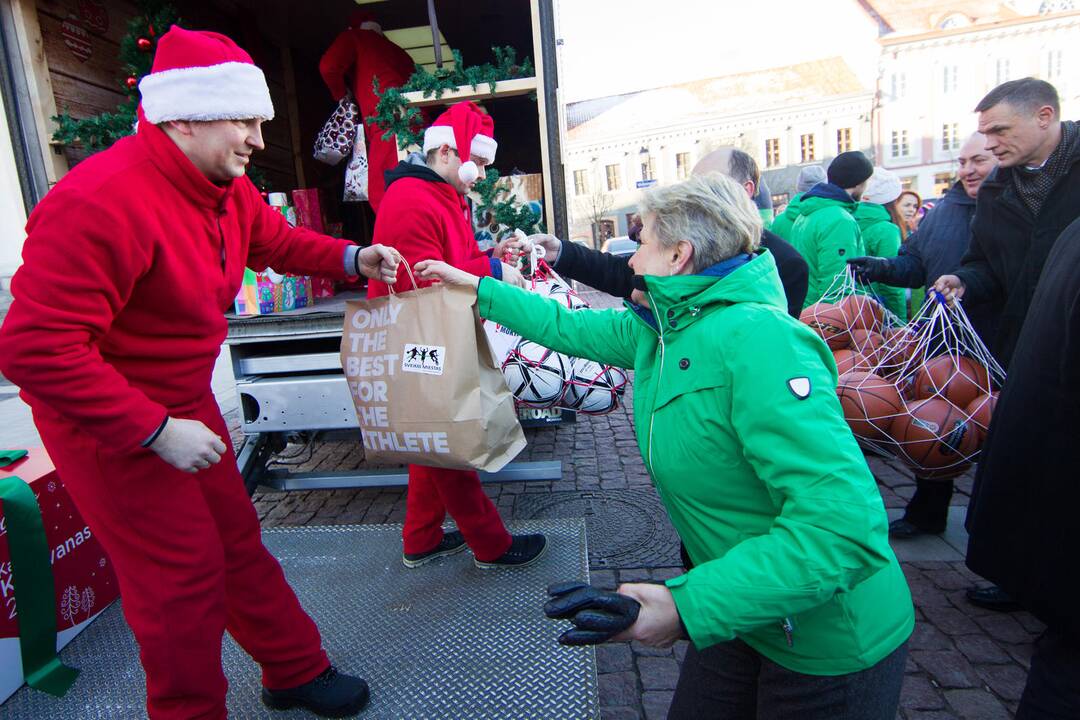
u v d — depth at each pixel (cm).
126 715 213
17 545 217
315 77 568
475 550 280
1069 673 144
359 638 241
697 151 3631
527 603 258
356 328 225
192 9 403
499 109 555
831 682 122
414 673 220
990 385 273
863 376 289
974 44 3288
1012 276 272
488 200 359
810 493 106
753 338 117
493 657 227
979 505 175
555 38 358
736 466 122
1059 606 149
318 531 330
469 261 237
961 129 3384
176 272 157
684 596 104
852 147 3494
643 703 224
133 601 162
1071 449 150
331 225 496
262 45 488
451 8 529
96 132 321
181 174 156
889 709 125
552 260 250
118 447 144
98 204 139
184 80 150
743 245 130
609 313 184
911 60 3369
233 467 190
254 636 196
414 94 369
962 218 349
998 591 267
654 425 132
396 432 215
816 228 427
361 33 426
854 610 120
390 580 281
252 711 208
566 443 502
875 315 357
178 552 162
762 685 132
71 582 254
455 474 262
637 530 348
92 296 140
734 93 3578
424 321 210
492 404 211
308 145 549
